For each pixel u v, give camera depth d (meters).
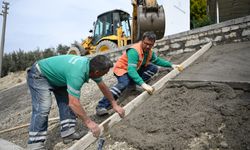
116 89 4.44
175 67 4.94
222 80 3.98
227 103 3.45
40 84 3.74
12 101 8.77
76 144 3.55
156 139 3.22
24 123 5.79
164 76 4.95
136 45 4.45
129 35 11.73
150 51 4.64
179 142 3.08
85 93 6.53
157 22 8.05
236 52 5.14
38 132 3.67
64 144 3.99
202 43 6.17
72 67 3.41
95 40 12.41
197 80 4.18
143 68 4.93
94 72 3.40
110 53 8.31
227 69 4.51
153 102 4.17
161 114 3.73
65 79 3.61
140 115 3.92
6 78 19.73
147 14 8.00
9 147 4.41
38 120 3.67
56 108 5.99
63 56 3.69
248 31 5.43
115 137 3.61
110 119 3.87
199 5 22.36
